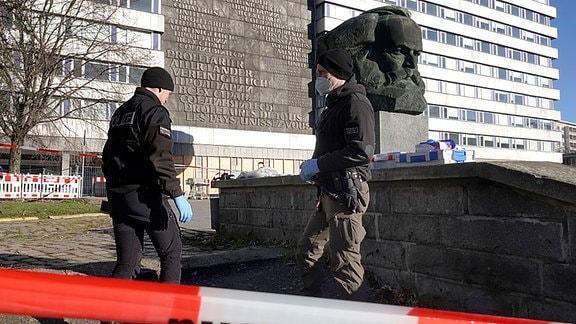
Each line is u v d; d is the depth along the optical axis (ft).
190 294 4.62
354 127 10.27
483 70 191.42
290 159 126.00
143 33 110.01
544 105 212.64
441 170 12.80
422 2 174.19
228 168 116.47
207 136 114.52
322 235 11.73
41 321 10.62
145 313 4.45
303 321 4.90
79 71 77.20
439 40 179.22
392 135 26.96
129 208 10.44
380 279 15.31
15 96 67.92
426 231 13.69
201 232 30.22
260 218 23.81
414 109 27.32
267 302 4.85
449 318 5.48
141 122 10.43
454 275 12.79
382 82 26.99
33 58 68.08
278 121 125.49
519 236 11.20
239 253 19.13
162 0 112.27
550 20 217.56
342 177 10.37
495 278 11.73
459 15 184.85
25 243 25.32
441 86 178.70
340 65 10.80
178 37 113.80
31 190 66.49
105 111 88.48
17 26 68.23
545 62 215.10
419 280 13.89
